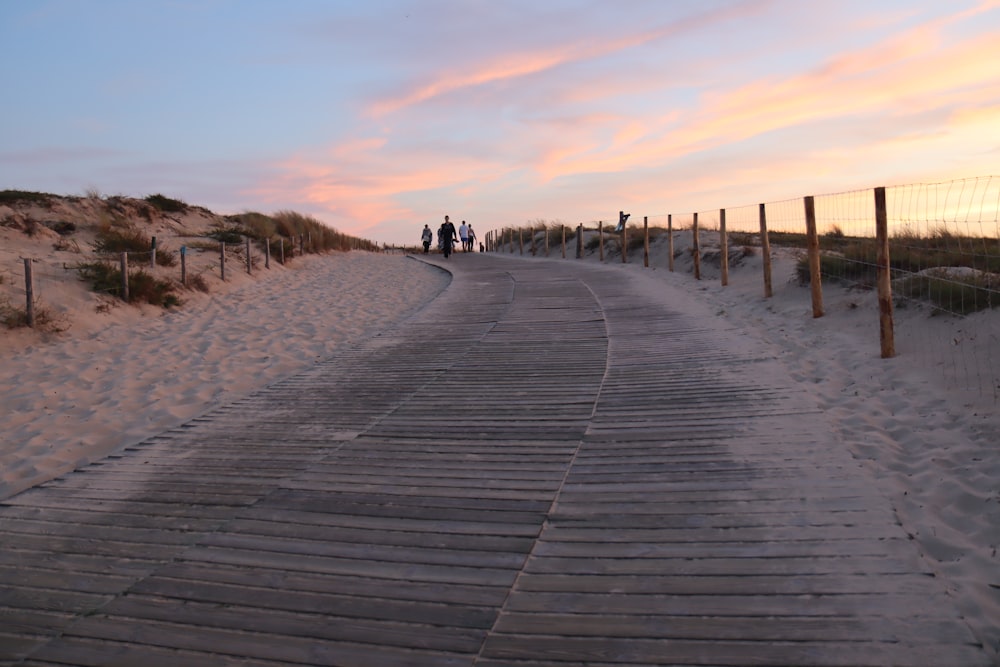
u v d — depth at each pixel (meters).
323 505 4.87
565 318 12.76
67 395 8.77
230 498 5.08
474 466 5.51
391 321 14.33
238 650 3.26
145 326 13.33
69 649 3.30
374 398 7.85
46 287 13.27
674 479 5.01
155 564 4.10
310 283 21.09
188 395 8.68
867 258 11.95
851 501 4.46
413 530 4.41
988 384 6.39
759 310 12.24
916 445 5.40
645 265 21.62
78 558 4.20
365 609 3.54
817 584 3.55
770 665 2.98
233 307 16.06
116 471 5.75
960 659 2.95
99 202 23.89
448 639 3.27
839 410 6.35
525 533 4.30
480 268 25.31
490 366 9.15
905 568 3.65
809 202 10.51
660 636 3.22
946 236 10.41
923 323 8.75
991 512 4.20
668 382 7.77
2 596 3.79
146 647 3.30
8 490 5.72
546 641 3.22
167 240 22.69
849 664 2.96
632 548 4.04
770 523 4.23
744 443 5.64
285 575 3.91
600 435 6.10
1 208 18.64
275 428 6.86
